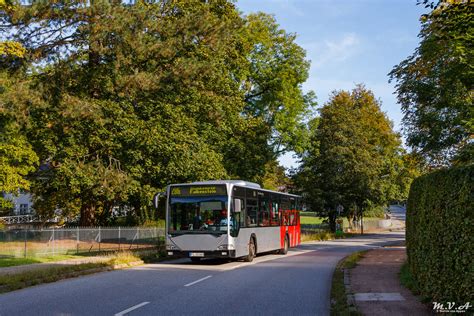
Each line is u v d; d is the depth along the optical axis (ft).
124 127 88.02
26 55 89.66
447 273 26.94
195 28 97.09
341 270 54.19
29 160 89.81
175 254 65.62
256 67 145.89
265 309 32.78
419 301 33.65
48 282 48.70
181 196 66.80
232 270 59.11
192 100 99.55
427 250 31.89
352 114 189.16
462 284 24.49
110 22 87.76
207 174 95.55
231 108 110.93
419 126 82.28
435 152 84.07
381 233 219.41
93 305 34.30
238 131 122.83
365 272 52.06
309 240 148.36
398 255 74.95
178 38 96.02
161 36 97.35
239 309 32.76
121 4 92.43
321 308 33.24
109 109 88.89
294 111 150.82
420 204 35.27
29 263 64.54
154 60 95.81
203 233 64.85
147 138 87.97
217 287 43.65
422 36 72.38
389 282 43.83
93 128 88.58
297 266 63.98
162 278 50.75
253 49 147.13
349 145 183.73
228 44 113.09
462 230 24.62
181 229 65.87
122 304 34.65
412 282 40.40
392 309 31.14
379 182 188.96
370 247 112.37
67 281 49.14
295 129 153.07
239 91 118.01
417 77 80.12
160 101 94.12
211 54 102.94
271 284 45.73
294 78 149.18
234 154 126.41
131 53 92.43
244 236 69.51
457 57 56.75
